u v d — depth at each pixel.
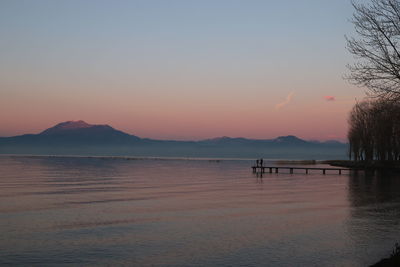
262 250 16.28
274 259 15.02
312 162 151.50
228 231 19.92
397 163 77.50
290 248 16.66
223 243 17.41
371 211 26.86
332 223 22.27
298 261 14.80
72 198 32.94
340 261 14.85
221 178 61.50
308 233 19.58
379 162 85.19
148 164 128.38
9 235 18.47
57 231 19.50
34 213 24.89
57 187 42.81
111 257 15.05
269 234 19.28
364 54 15.05
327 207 28.72
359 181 56.41
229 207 28.36
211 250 16.23
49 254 15.32
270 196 35.81
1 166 97.75
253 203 30.69
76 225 21.08
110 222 22.06
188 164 133.12
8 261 14.34
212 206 28.83
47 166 100.12
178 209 27.17
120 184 47.91
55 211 25.80
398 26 14.43
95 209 26.88
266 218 23.77
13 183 47.47
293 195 36.78
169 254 15.56
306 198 34.38
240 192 39.38
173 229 20.30
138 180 55.25
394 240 18.17
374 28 14.77
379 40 14.71
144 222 22.17
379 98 15.42
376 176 68.75
